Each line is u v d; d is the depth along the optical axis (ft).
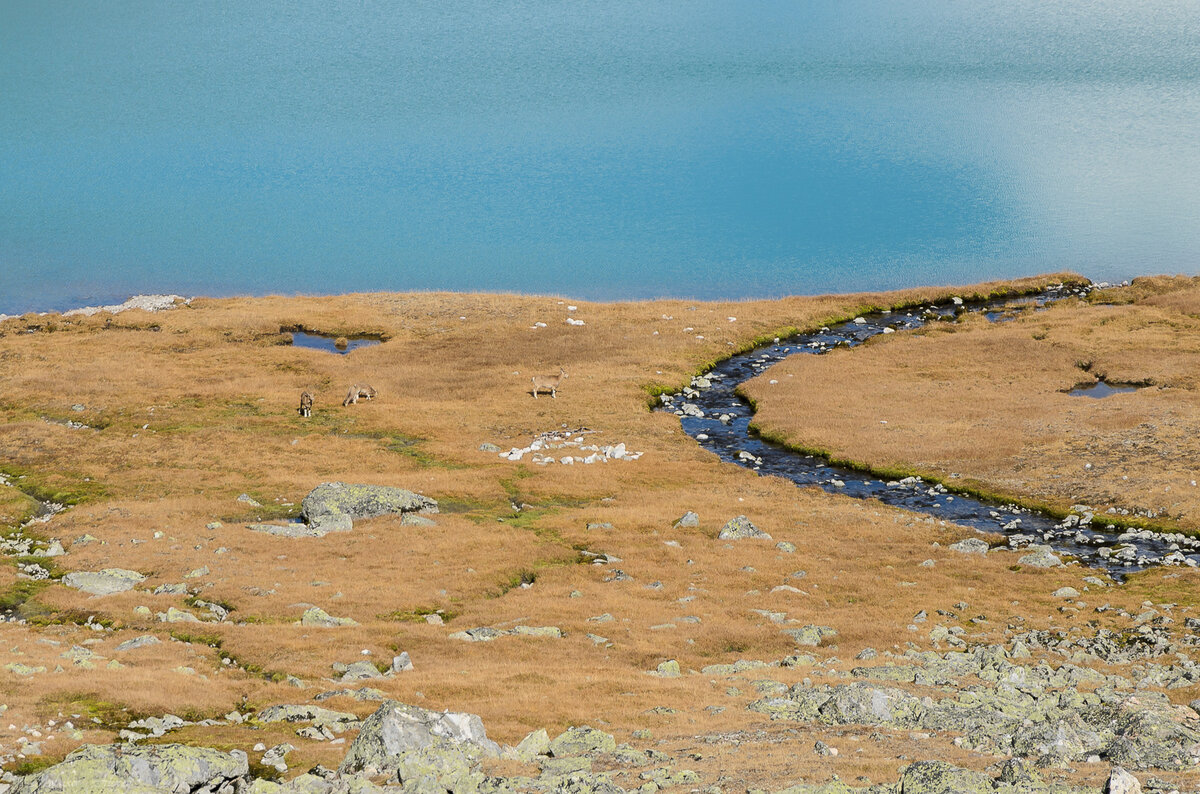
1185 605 133.08
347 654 114.42
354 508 180.04
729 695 95.96
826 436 242.58
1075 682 98.22
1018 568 156.66
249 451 224.53
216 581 144.87
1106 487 196.13
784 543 168.55
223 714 91.76
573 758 72.84
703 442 248.32
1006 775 60.44
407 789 63.36
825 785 61.16
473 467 220.02
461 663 112.88
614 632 126.21
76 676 96.78
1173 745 68.59
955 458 222.48
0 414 253.03
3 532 169.17
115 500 190.08
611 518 183.73
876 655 113.19
